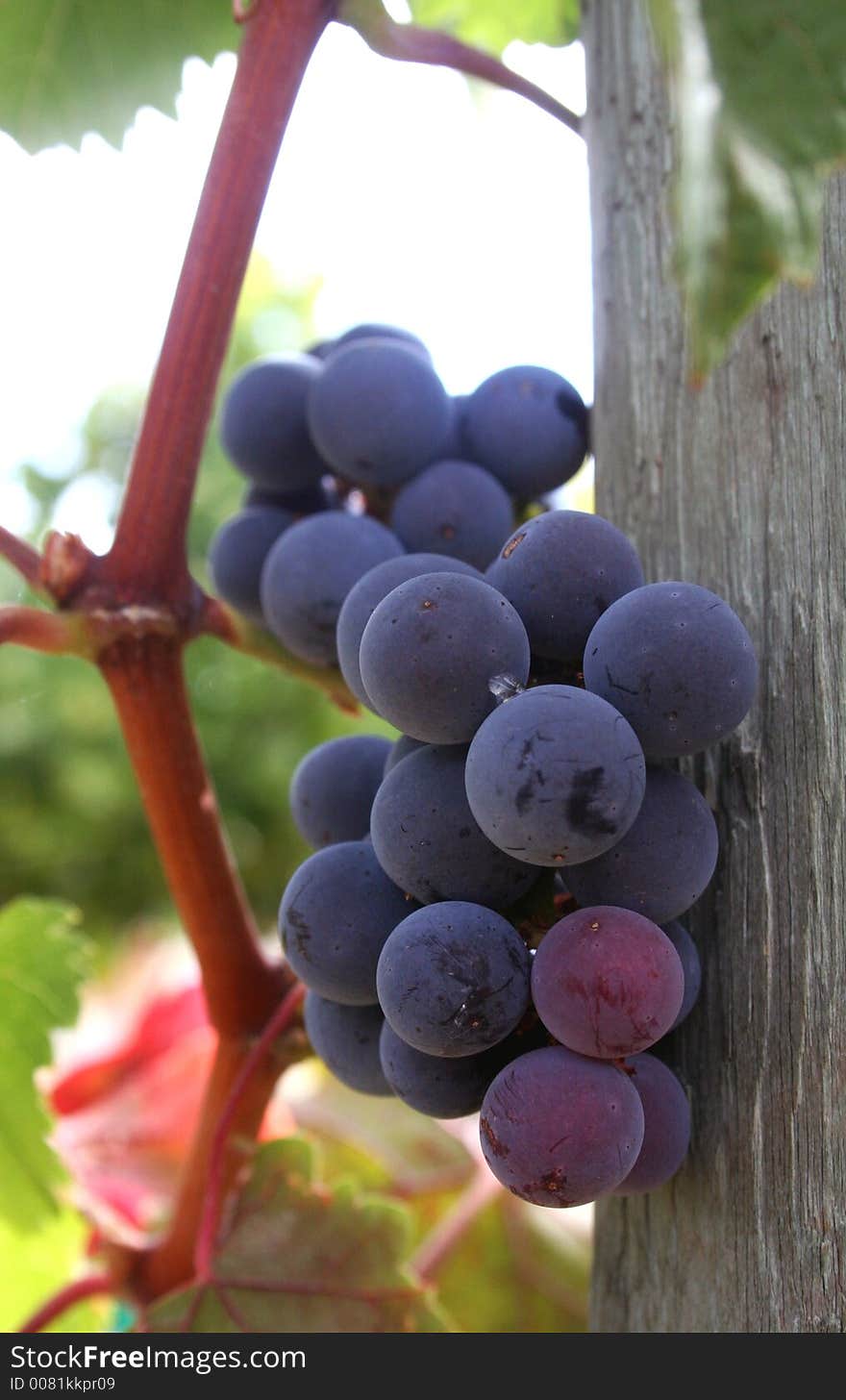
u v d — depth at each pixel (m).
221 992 0.22
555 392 0.21
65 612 0.20
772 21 0.14
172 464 0.20
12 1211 0.26
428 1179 0.32
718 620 0.15
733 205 0.14
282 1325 0.21
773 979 0.17
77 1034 0.37
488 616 0.15
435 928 0.15
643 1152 0.16
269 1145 0.21
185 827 0.21
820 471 0.17
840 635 0.17
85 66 0.26
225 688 1.37
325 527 0.20
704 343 0.14
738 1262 0.17
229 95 0.19
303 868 0.17
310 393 0.21
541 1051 0.16
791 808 0.17
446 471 0.20
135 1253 0.23
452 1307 0.30
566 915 0.16
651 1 0.14
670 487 0.19
